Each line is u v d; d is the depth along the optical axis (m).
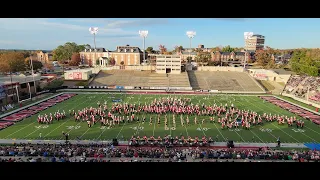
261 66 133.50
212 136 37.91
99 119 45.84
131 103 60.66
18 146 31.75
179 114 49.72
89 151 28.23
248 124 41.50
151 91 79.38
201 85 87.12
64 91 77.75
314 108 58.28
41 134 37.88
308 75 84.44
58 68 132.25
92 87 82.38
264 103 63.25
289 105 61.22
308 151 30.34
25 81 69.06
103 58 144.38
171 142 33.22
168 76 94.38
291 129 41.78
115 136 37.53
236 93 77.75
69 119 46.09
